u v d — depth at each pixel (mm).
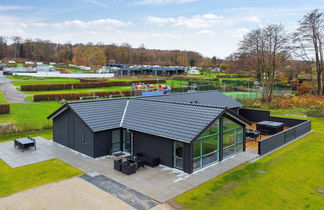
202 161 16453
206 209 11500
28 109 34594
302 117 36031
